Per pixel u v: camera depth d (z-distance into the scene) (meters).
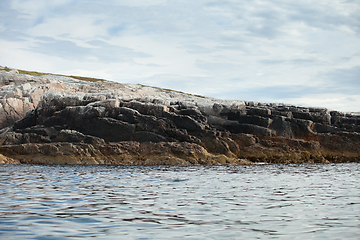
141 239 8.98
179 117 47.22
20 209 12.52
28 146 41.97
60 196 15.70
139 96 56.31
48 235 9.26
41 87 60.78
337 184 21.42
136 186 19.72
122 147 42.97
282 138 48.00
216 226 10.41
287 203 14.38
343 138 48.41
